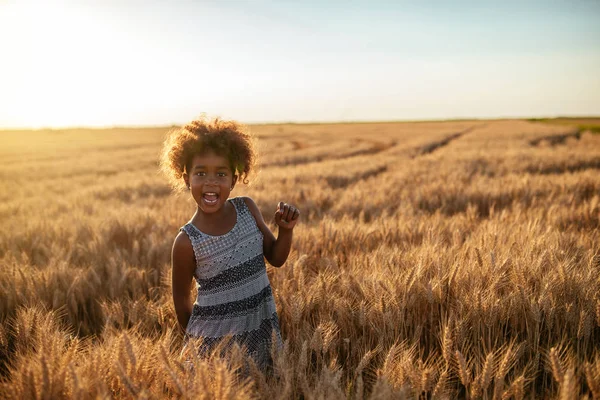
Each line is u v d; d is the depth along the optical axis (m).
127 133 82.81
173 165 2.19
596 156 14.82
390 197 8.08
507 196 7.62
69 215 7.42
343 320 2.54
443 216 5.92
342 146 34.09
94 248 4.48
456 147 26.48
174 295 2.26
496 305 2.36
